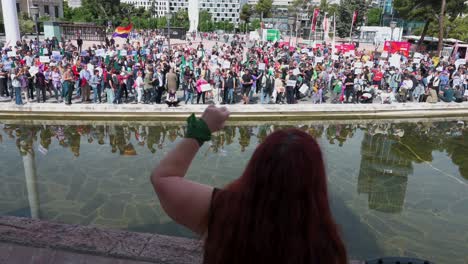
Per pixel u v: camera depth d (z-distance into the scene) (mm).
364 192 9500
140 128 14992
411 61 25203
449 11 39469
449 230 7770
